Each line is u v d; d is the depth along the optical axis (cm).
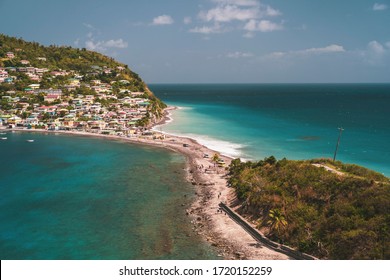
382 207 6356
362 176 8275
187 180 10788
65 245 6681
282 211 7144
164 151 14862
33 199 9169
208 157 13562
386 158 13612
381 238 5816
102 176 11231
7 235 7131
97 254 6325
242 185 8862
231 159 13200
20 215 8138
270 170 9450
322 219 6725
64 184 10412
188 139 17162
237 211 8100
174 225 7538
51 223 7694
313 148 15325
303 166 8869
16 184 10406
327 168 8888
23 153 14475
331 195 7256
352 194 7006
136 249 6494
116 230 7312
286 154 14175
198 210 8350
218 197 9119
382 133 19375
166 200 9044
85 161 13162
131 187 10131
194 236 7019
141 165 12594
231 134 18825
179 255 6259
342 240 6016
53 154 14312
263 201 7719
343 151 14788
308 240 6341
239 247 6562
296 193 7762
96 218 7938
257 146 15712
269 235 6856
